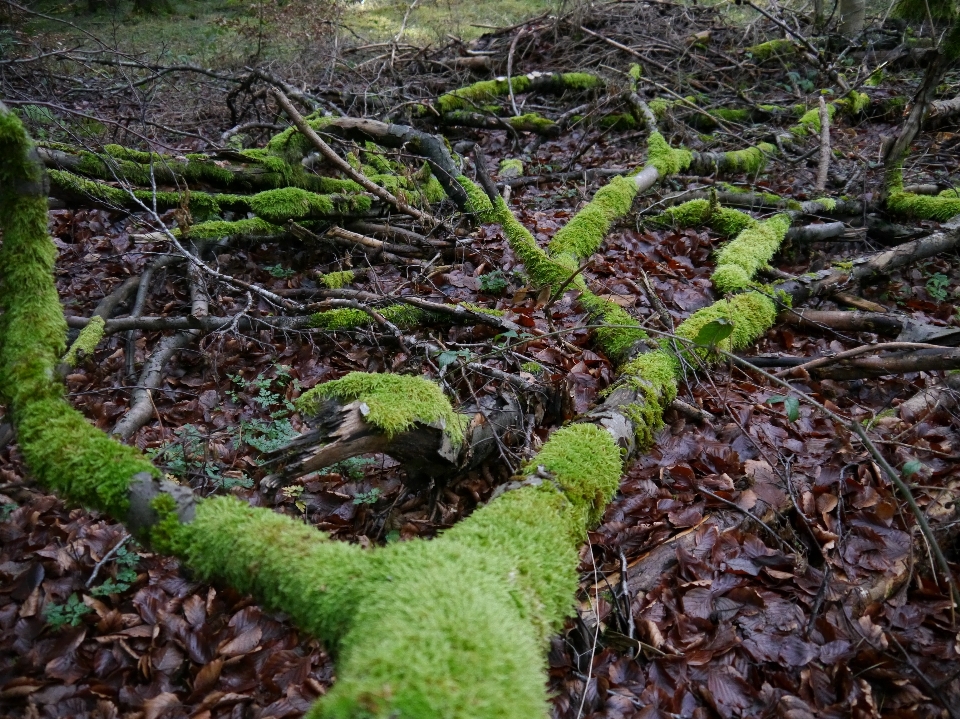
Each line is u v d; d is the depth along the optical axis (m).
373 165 6.53
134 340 4.34
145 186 5.09
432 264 5.14
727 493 3.12
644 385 3.36
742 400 3.81
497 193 5.40
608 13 10.61
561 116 8.67
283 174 5.41
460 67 9.92
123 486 2.09
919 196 5.81
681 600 2.65
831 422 3.60
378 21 13.66
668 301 4.76
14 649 2.74
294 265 5.52
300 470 2.45
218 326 4.05
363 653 1.43
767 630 2.55
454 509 3.12
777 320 4.60
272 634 2.76
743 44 10.41
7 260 2.48
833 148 7.48
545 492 2.36
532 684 1.44
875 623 2.62
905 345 3.50
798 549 2.90
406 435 2.60
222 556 1.94
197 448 3.54
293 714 2.41
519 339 4.10
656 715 2.29
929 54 9.14
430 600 1.56
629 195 5.56
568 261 4.76
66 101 7.75
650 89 9.18
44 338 2.44
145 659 2.67
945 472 3.18
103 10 14.40
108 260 5.39
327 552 1.85
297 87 8.30
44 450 2.19
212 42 11.93
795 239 5.54
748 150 7.11
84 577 3.00
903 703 2.33
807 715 2.27
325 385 2.71
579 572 2.73
